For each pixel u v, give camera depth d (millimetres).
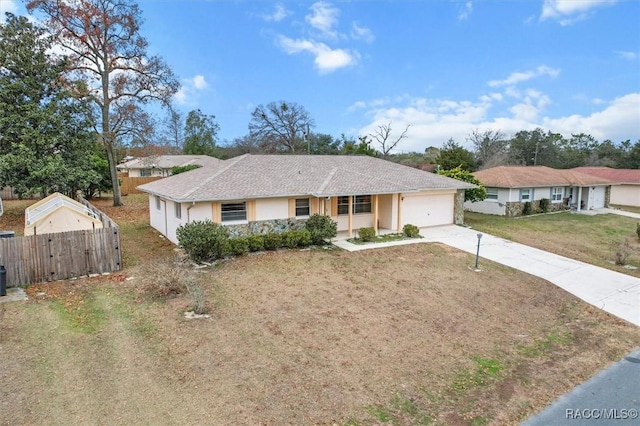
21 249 11172
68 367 6973
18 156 21047
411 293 11484
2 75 21812
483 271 13906
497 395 6727
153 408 5895
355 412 6023
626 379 7434
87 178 24078
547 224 24734
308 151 54438
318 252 15727
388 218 20359
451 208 22531
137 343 7949
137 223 22094
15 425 5398
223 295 10805
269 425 5621
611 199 37625
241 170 18375
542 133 60812
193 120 73312
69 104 23766
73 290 10969
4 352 7391
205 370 7012
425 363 7625
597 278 13617
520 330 9406
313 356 7660
